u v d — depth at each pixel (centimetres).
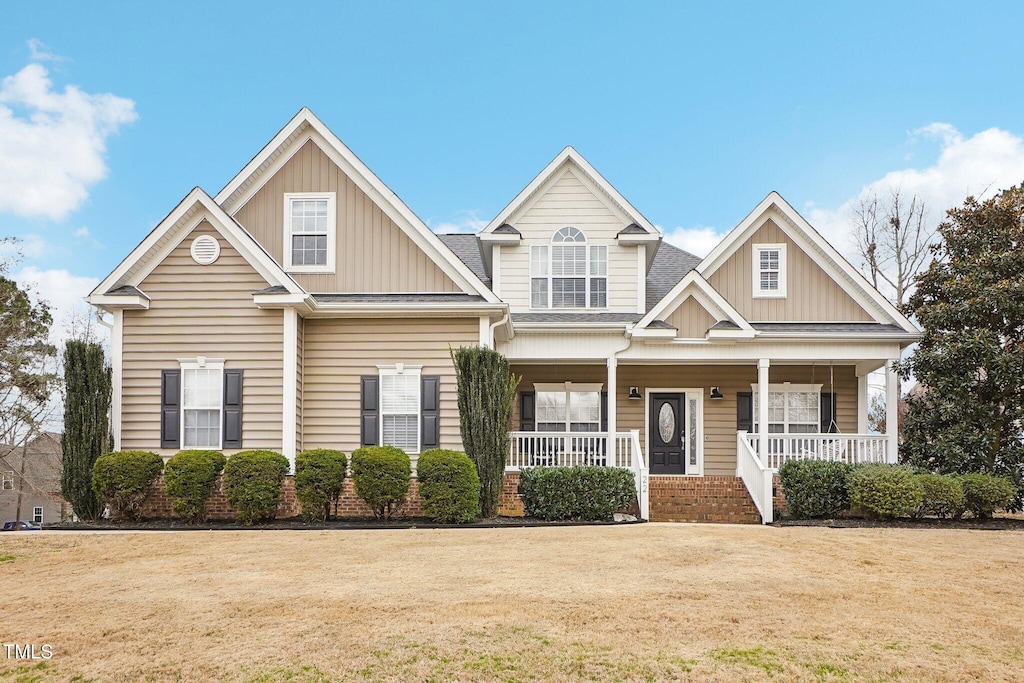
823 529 1344
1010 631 735
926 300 1797
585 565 995
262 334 1552
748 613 779
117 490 1416
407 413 1614
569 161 2016
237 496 1375
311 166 1719
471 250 2298
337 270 1694
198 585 904
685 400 2058
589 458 1748
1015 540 1219
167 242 1573
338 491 1411
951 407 1608
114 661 655
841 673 628
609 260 1991
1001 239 1658
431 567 987
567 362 1962
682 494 1712
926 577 954
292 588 881
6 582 939
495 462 1470
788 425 2042
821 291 1955
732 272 1973
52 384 2998
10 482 3528
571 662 643
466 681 609
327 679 614
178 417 1541
